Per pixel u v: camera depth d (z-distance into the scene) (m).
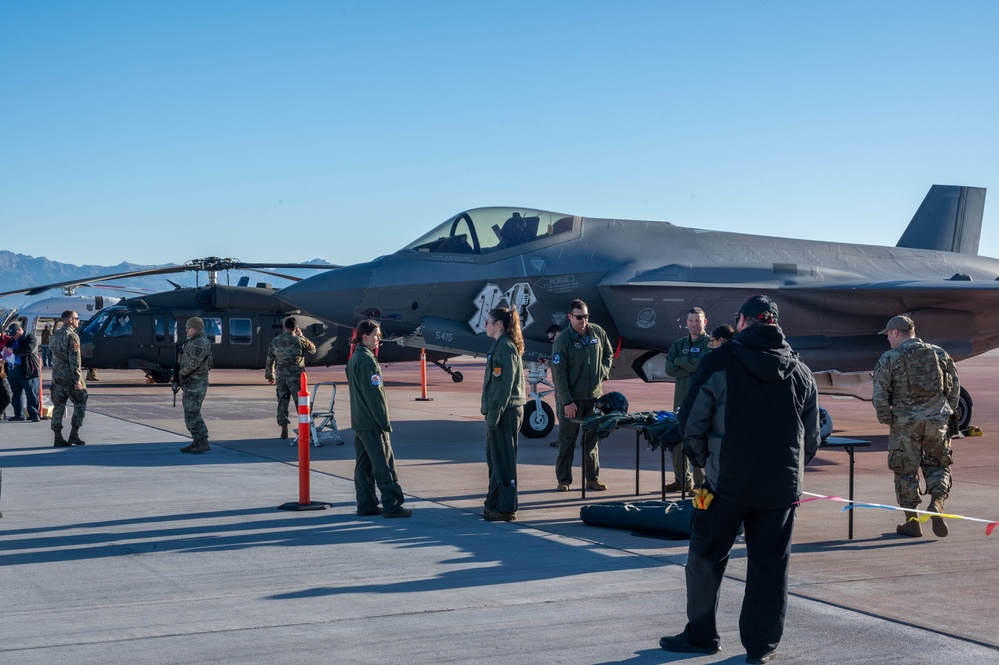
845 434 15.98
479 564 6.48
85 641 4.75
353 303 15.23
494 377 7.96
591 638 4.90
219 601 5.52
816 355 15.49
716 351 4.71
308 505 8.51
